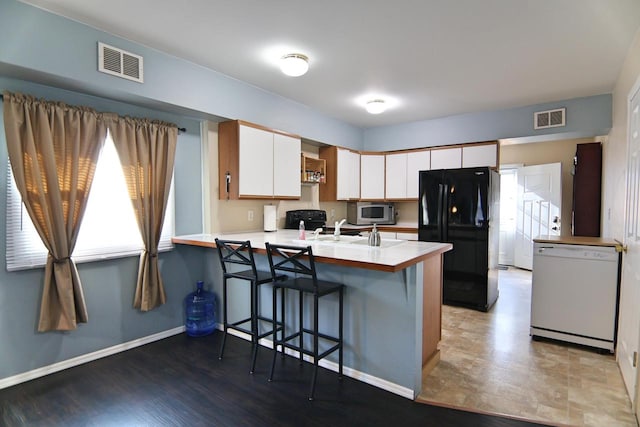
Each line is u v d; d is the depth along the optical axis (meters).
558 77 3.17
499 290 4.75
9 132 2.13
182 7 2.09
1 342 2.22
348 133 5.00
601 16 2.14
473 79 3.24
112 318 2.75
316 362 2.15
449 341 3.03
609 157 3.69
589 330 2.81
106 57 2.38
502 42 2.51
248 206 3.80
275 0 2.01
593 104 3.67
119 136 2.68
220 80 3.14
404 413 1.98
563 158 5.62
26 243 2.29
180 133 3.18
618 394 2.17
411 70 3.04
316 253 2.25
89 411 2.00
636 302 2.04
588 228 4.45
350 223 5.48
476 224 3.86
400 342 2.17
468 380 2.36
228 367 2.53
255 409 2.02
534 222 5.85
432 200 4.15
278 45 2.59
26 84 2.27
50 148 2.28
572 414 1.97
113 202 2.73
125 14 2.17
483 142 4.35
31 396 2.14
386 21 2.23
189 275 3.32
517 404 2.07
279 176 3.71
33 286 2.34
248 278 2.58
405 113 4.43
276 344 2.40
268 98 3.63
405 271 2.13
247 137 3.34
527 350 2.84
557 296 2.94
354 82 3.34
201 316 3.21
